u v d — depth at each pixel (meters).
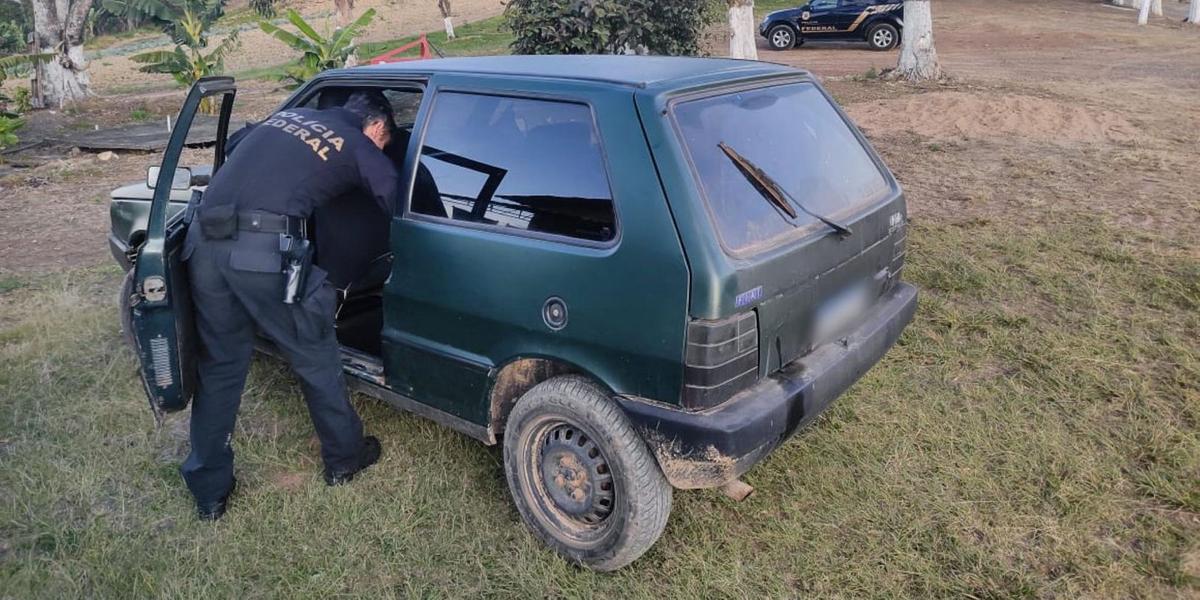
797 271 2.82
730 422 2.58
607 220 2.73
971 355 4.28
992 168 7.88
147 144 11.15
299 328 3.14
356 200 3.76
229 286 3.04
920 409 3.83
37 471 3.59
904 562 2.91
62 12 16.66
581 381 2.88
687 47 10.71
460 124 3.20
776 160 3.05
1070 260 5.38
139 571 2.99
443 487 3.46
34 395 4.28
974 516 3.12
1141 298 4.80
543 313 2.86
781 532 3.10
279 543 3.14
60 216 7.95
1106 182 7.18
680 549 3.07
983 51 20.38
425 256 3.18
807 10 21.09
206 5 37.84
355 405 4.11
